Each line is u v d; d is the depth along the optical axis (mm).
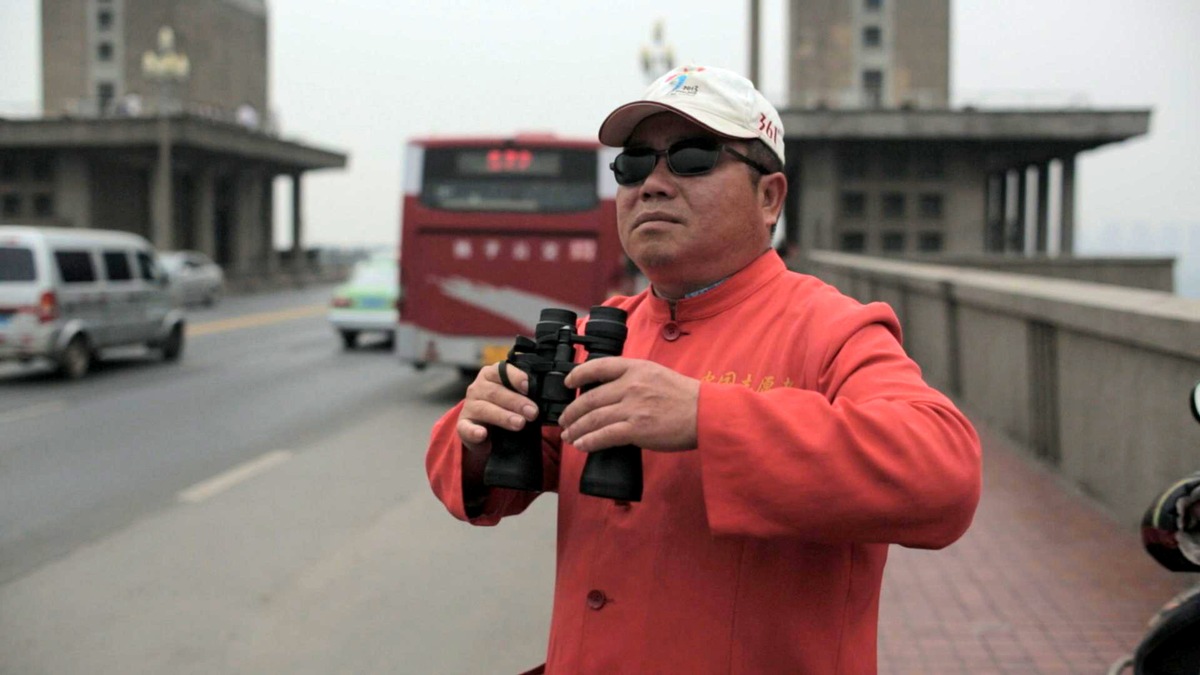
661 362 1699
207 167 54062
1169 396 5238
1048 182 59594
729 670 1519
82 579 5293
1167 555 1928
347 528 6281
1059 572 5000
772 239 1764
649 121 1693
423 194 11305
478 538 6047
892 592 4785
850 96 58281
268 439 9461
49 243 13516
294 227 63750
